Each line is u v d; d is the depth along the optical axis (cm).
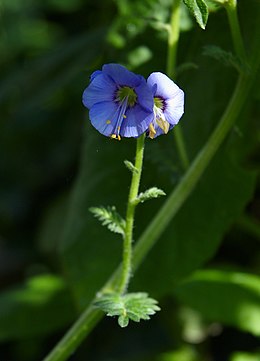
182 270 58
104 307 49
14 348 75
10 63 87
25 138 82
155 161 58
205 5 47
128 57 60
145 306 49
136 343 71
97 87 46
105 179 59
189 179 53
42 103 71
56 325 66
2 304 66
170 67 55
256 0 55
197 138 57
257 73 54
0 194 84
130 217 50
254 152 57
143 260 58
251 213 68
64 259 59
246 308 62
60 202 77
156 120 46
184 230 58
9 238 83
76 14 80
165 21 60
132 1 60
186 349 69
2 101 72
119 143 59
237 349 69
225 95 57
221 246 69
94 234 59
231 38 57
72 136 80
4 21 90
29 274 80
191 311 69
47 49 80
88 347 72
